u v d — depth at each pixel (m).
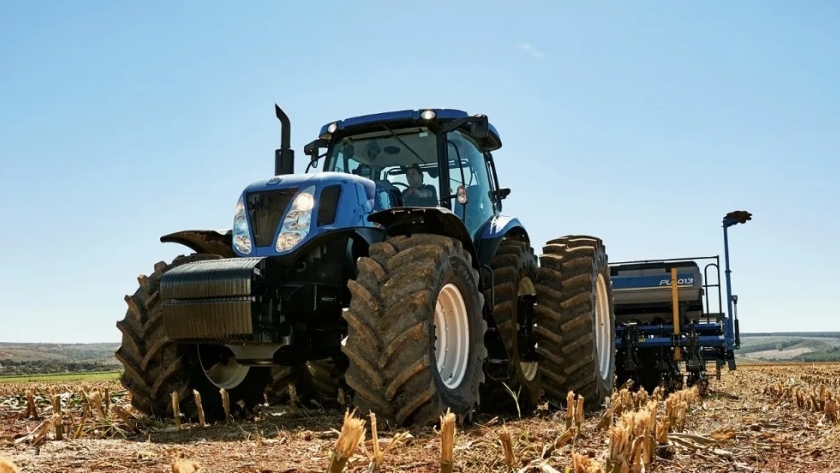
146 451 3.38
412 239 4.84
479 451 3.41
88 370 39.28
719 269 11.81
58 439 4.13
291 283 5.07
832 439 4.25
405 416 4.32
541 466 2.90
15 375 31.58
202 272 4.82
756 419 5.47
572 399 4.13
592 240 7.28
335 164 6.42
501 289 6.12
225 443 3.87
